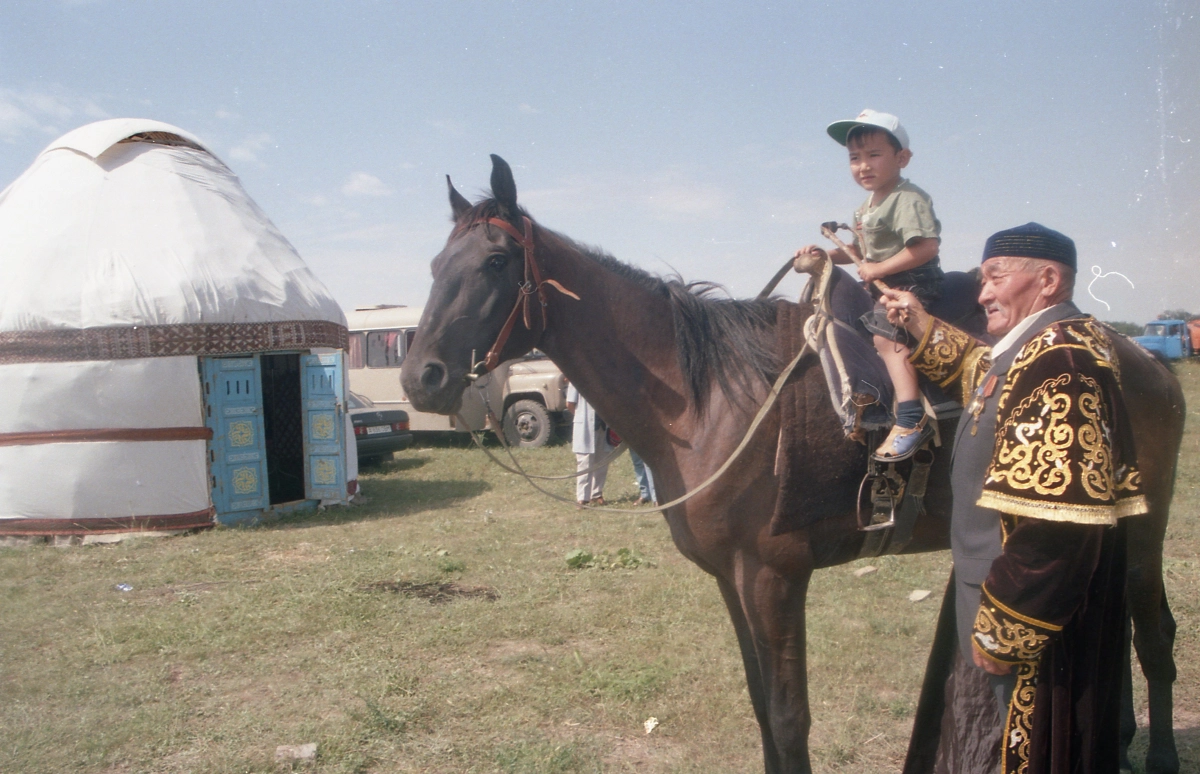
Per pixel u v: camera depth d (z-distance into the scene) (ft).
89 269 28.32
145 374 28.17
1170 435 9.60
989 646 6.07
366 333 57.21
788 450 8.74
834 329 8.99
